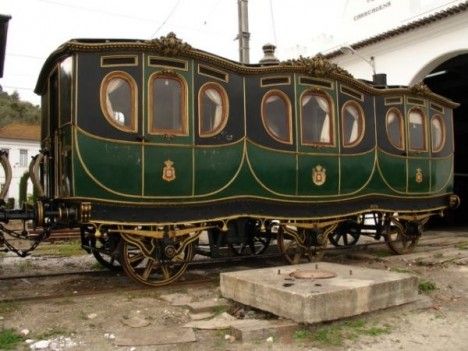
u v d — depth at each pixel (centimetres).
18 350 522
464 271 961
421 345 539
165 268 827
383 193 1108
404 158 1152
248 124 901
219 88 870
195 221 835
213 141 852
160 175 796
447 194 1271
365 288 620
